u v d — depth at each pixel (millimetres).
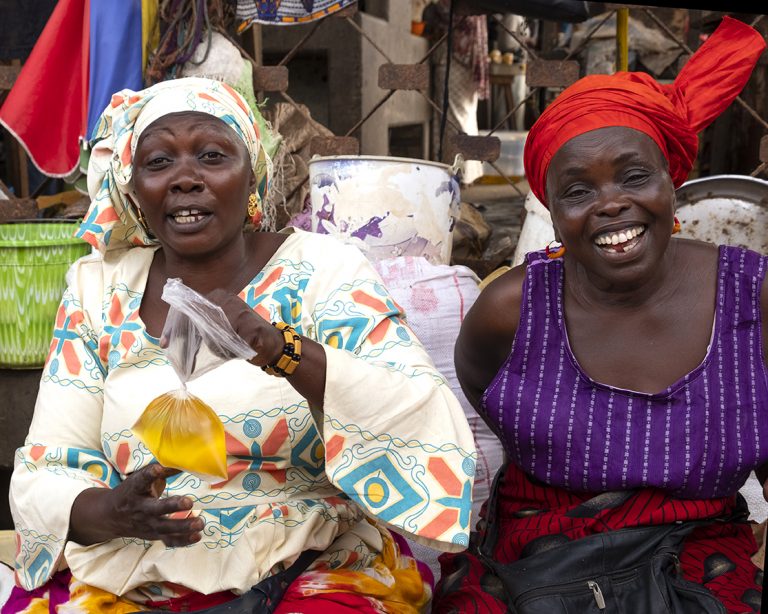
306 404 1805
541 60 3352
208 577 1744
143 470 1607
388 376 1667
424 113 7859
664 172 1754
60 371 1917
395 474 1669
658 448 1773
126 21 3256
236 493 1820
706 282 1817
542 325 1860
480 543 1981
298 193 3664
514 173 8922
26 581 1840
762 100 4203
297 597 1733
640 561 1759
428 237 2893
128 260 1965
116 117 1902
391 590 1847
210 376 1805
